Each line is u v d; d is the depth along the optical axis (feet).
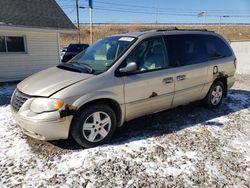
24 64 36.78
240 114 16.96
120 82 11.94
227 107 18.47
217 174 9.82
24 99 11.12
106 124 12.05
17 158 10.90
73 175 9.66
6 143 12.28
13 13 35.19
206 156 11.17
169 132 13.71
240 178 9.59
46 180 9.36
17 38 35.40
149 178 9.52
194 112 17.10
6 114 16.81
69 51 57.93
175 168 10.19
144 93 12.91
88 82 11.16
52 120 10.41
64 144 12.14
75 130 11.14
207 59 16.15
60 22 39.04
